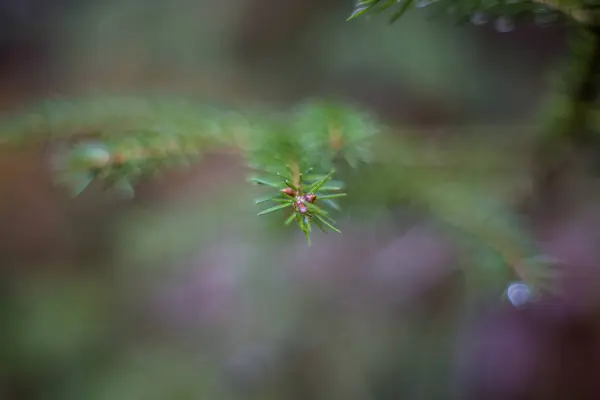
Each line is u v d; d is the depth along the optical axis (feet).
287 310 2.08
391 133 1.40
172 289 2.43
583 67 1.07
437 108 2.69
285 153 1.05
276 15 2.90
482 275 1.24
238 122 1.21
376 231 1.91
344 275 2.07
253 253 2.09
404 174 1.29
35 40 3.24
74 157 1.09
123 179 1.11
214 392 2.28
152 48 2.99
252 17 2.91
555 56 2.48
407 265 2.03
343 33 2.82
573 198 1.75
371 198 1.26
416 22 2.70
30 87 3.11
